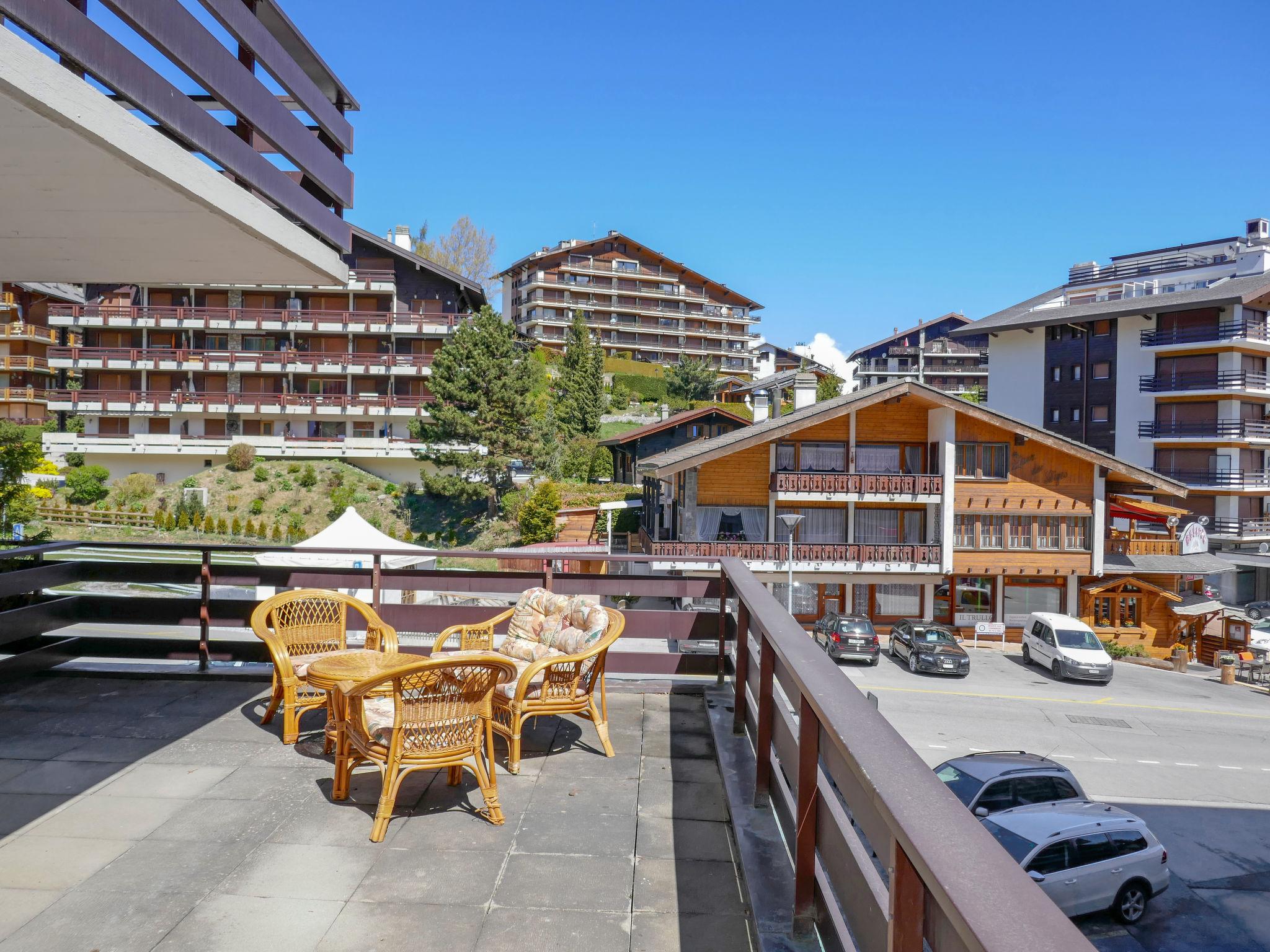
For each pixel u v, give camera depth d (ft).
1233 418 116.16
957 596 90.79
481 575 17.34
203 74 9.93
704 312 273.75
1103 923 29.96
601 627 13.69
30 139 8.10
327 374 133.39
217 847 10.22
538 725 15.16
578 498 119.03
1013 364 140.67
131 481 121.39
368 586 17.66
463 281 134.82
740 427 131.64
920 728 55.72
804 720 6.67
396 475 133.59
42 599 18.04
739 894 9.22
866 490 85.87
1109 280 161.58
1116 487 94.58
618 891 9.26
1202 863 35.60
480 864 9.87
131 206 10.39
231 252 12.86
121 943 8.13
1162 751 52.75
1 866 9.69
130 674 17.51
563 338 250.98
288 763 13.07
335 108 14.10
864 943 5.05
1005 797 32.24
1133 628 92.43
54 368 129.29
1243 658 79.92
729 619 17.10
